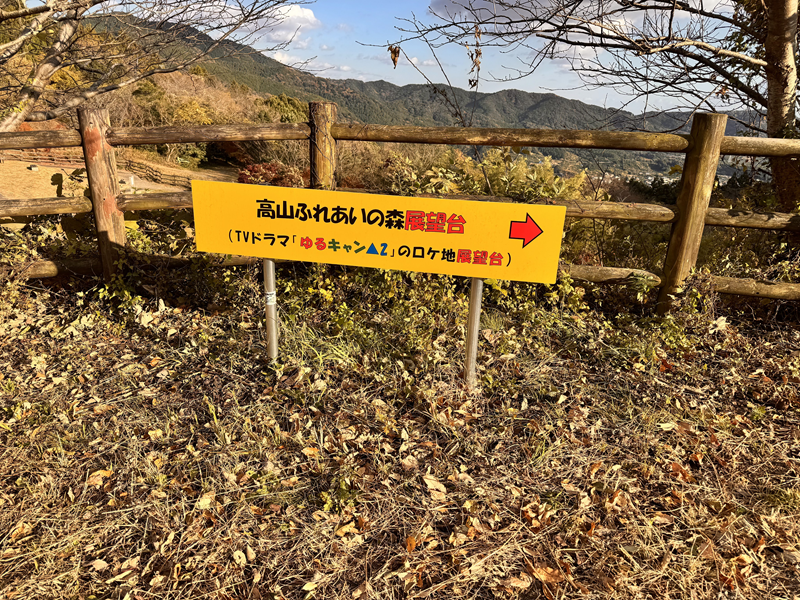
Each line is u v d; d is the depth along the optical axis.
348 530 1.99
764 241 4.04
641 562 1.87
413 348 3.19
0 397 2.80
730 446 2.47
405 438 2.49
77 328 3.54
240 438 2.49
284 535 1.97
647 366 3.12
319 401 2.76
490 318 3.56
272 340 3.05
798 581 1.80
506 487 2.22
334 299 3.70
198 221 2.94
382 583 1.79
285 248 2.87
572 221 4.49
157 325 3.57
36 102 5.35
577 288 3.57
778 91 4.29
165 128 3.65
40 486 2.17
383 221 2.68
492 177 4.68
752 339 3.47
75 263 3.90
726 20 4.50
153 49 5.36
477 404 2.78
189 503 2.11
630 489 2.21
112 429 2.56
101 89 5.46
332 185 3.85
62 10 4.41
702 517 2.06
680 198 3.45
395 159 3.94
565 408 2.76
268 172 9.99
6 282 3.60
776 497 2.14
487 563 1.86
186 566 1.84
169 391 2.89
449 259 2.66
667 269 3.61
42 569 1.81
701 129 3.26
